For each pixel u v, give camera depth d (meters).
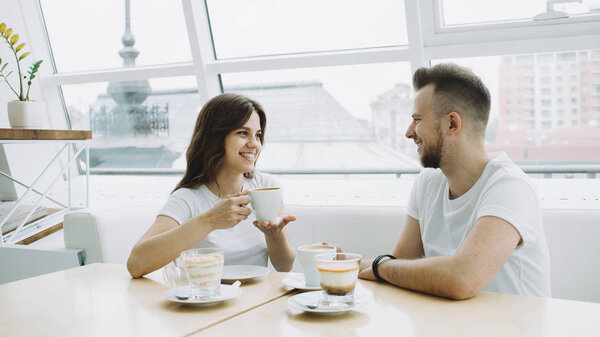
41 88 2.95
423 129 1.24
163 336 0.72
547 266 1.19
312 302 0.84
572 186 2.10
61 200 2.66
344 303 0.83
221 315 0.82
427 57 2.18
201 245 1.36
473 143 1.21
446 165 1.23
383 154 2.64
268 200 1.07
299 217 1.87
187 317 0.81
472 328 0.73
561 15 1.98
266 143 2.84
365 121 2.60
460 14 2.13
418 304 0.87
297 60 2.39
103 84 2.94
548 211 1.65
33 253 1.79
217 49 2.66
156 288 1.00
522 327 0.74
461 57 2.14
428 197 1.37
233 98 1.43
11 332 0.75
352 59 2.30
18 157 2.69
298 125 2.74
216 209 1.07
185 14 2.44
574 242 1.59
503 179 1.12
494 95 2.28
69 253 1.72
